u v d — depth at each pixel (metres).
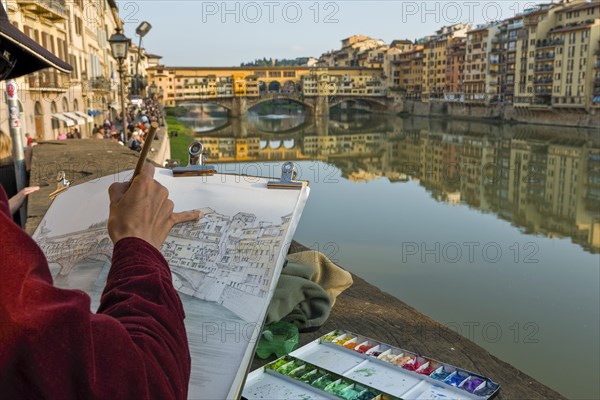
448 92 105.56
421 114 112.06
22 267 0.73
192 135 50.94
